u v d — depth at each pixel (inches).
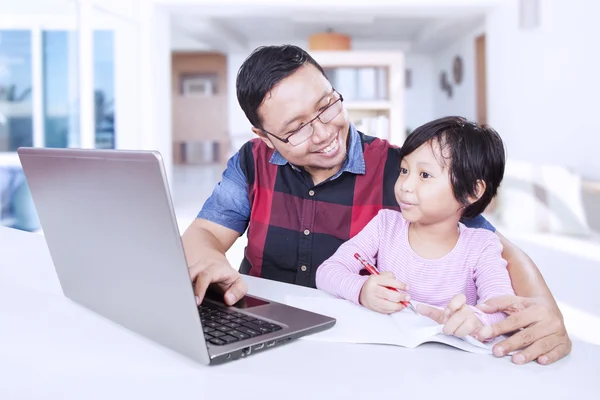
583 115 196.9
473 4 243.8
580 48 196.1
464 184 39.0
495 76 251.0
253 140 61.2
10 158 191.0
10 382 26.2
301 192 56.9
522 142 230.2
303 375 27.1
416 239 44.4
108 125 238.4
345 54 229.8
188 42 459.5
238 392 25.1
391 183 56.1
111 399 24.5
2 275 46.3
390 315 36.4
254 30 366.3
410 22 340.8
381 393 25.1
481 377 27.0
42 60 200.2
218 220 58.2
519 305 33.8
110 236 29.8
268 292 42.9
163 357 29.1
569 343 30.5
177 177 421.4
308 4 242.2
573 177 194.2
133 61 241.4
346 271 42.7
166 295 27.9
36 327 33.7
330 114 47.5
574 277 132.2
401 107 231.5
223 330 31.5
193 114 528.4
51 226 35.8
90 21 199.5
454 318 31.0
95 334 32.4
